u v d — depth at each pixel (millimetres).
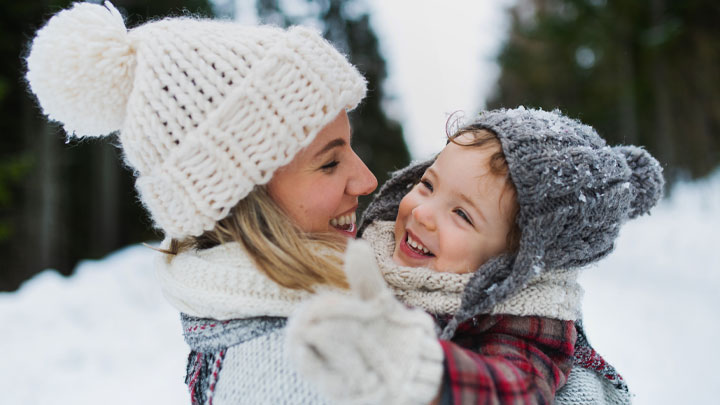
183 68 1092
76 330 4324
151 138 1104
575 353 1364
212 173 1083
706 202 12141
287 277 1042
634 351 4344
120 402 3305
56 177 9312
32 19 7832
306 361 671
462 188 1249
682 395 3525
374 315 724
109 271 5680
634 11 10633
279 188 1164
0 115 8508
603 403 1320
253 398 970
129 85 1181
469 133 1330
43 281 5223
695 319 5172
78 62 1125
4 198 7617
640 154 1349
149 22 1283
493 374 851
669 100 11547
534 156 1156
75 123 1232
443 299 1186
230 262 1100
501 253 1225
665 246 9156
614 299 6137
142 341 4270
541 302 1162
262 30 1178
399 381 699
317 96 1129
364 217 1616
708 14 9891
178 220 1137
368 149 11289
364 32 11156
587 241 1188
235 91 1070
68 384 3516
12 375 3557
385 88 11625
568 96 14484
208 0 7195
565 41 11492
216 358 1078
